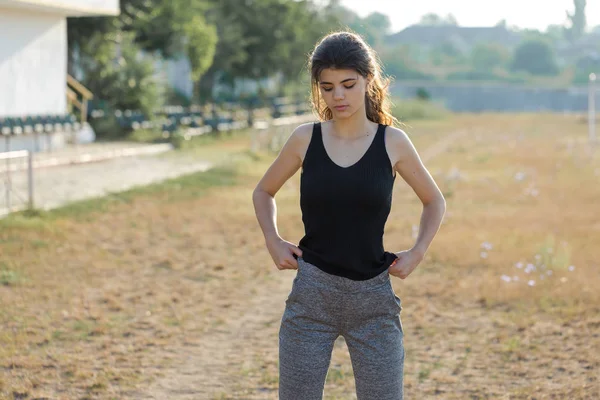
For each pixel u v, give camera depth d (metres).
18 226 9.78
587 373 5.19
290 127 26.77
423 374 5.23
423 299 7.14
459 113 54.28
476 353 5.66
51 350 5.56
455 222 11.27
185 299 7.13
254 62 39.75
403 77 109.38
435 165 20.02
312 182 3.02
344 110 2.97
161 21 28.00
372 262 3.04
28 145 18.20
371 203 2.98
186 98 36.78
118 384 5.00
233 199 13.34
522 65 125.56
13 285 7.27
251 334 6.15
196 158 19.45
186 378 5.15
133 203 12.37
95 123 23.09
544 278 7.67
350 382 5.06
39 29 18.95
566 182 15.82
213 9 37.88
